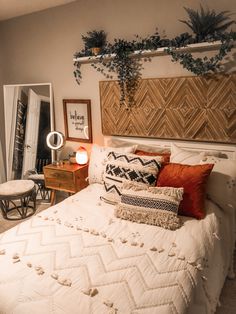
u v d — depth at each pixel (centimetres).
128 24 270
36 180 361
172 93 259
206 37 226
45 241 171
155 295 125
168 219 185
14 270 145
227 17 222
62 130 351
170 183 210
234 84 229
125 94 285
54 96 344
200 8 233
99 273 140
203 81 242
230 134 242
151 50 253
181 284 132
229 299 193
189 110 255
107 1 276
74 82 323
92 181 276
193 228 181
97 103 313
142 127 285
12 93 367
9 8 308
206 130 252
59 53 324
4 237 179
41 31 329
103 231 182
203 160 225
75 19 301
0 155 393
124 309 118
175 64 255
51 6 308
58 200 359
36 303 124
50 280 136
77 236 176
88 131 327
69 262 149
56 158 356
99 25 287
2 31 360
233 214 214
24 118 364
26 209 335
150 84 269
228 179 210
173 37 250
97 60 297
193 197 198
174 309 119
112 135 310
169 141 276
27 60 352
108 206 222
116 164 234
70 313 118
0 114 388
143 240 170
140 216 192
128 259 150
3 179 397
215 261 167
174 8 244
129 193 203
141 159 231
